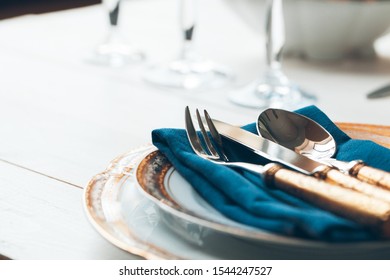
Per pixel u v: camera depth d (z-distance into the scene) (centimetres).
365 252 48
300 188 49
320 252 47
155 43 142
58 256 51
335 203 45
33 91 103
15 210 59
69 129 85
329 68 125
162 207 48
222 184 50
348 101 103
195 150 59
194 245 49
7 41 138
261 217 46
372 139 67
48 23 158
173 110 96
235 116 95
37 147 77
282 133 65
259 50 139
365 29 123
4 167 70
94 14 171
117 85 109
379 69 125
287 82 108
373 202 44
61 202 61
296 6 120
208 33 153
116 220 51
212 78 115
